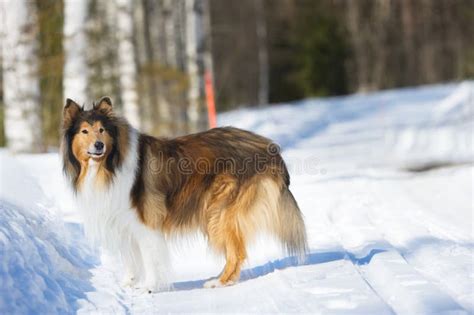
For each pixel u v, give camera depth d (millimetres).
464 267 7578
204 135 8008
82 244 8750
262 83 46438
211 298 7000
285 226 7852
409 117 30062
